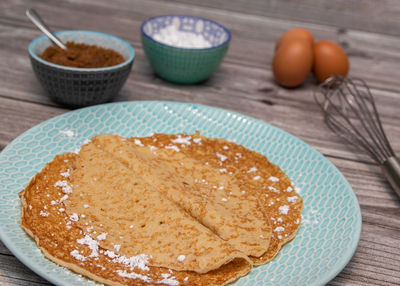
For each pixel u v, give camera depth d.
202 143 0.86
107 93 0.90
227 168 0.83
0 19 1.09
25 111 0.90
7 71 0.97
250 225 0.75
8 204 0.74
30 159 0.80
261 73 1.05
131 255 0.71
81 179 0.78
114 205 0.76
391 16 1.30
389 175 0.84
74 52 0.91
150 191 0.77
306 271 0.71
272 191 0.80
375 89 1.04
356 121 0.96
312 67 1.02
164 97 0.96
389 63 1.12
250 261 0.71
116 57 0.92
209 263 0.71
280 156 0.85
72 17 1.13
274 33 1.18
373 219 0.80
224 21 1.20
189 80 0.99
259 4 1.28
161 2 1.24
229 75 1.04
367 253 0.76
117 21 1.14
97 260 0.70
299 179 0.82
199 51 0.95
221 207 0.77
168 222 0.74
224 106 0.96
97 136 0.84
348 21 1.26
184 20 1.03
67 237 0.72
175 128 0.88
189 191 0.78
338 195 0.79
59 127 0.84
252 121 0.88
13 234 0.71
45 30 0.92
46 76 0.87
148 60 0.99
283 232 0.75
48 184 0.77
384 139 0.87
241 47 1.12
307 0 1.32
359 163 0.89
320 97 1.01
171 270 0.71
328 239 0.74
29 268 0.70
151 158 0.82
